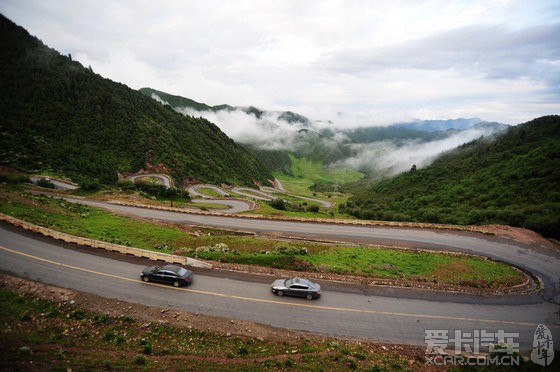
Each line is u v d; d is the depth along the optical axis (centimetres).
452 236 4641
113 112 16825
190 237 3862
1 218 3359
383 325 2236
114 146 14762
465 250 4081
